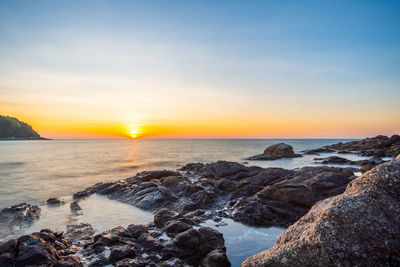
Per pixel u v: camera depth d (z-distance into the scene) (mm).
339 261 5344
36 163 47875
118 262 8602
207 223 13727
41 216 15992
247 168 27297
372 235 5402
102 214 16406
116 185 22641
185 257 9250
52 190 24078
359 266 5215
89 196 21266
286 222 13555
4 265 7672
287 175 21562
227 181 21375
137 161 52375
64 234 12906
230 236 11984
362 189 6355
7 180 29469
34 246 8492
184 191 19781
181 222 11688
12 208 16625
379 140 70062
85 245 10234
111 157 63031
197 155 69375
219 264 8805
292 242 6254
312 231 5898
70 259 8445
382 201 5836
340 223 5664
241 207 15359
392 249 5227
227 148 111875
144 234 10625
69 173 35062
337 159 43906
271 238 11805
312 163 45531
